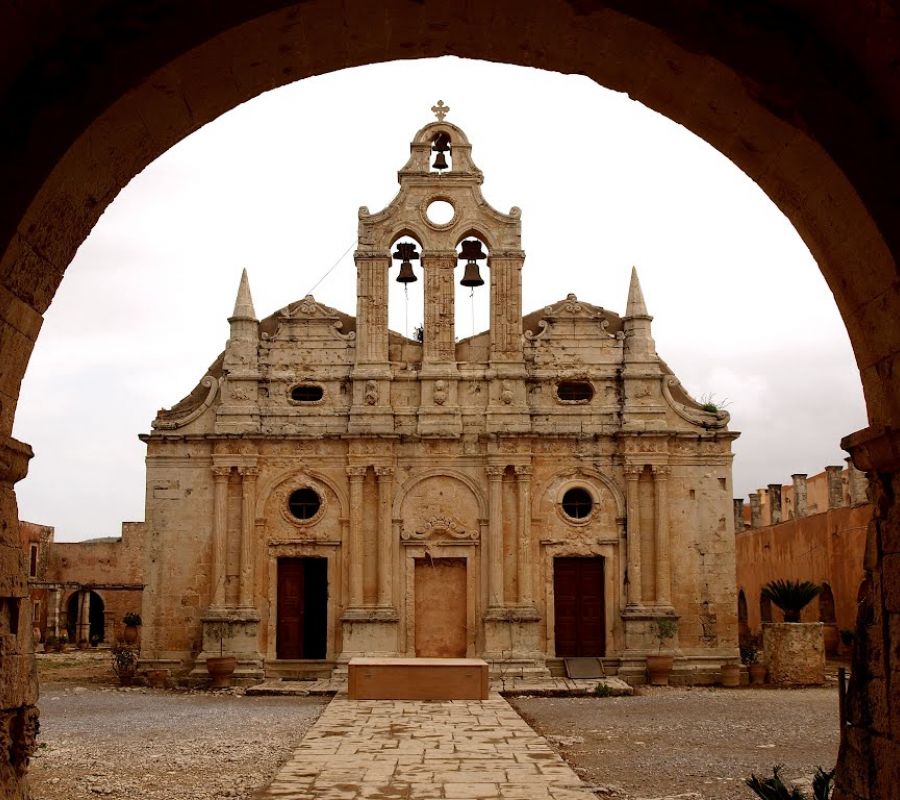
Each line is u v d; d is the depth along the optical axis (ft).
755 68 30.68
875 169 30.30
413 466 132.67
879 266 30.91
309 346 135.64
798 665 126.93
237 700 114.52
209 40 30.53
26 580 32.12
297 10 31.24
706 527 132.67
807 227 34.24
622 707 106.32
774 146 32.83
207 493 132.57
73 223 32.53
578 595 131.85
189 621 130.52
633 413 132.98
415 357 137.69
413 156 138.00
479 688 102.94
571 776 60.64
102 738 83.35
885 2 27.22
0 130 29.35
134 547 224.53
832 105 30.58
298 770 62.59
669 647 128.57
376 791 56.29
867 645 32.32
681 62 32.01
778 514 213.46
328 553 131.23
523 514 130.82
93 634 232.12
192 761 72.08
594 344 136.05
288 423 133.39
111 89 29.91
